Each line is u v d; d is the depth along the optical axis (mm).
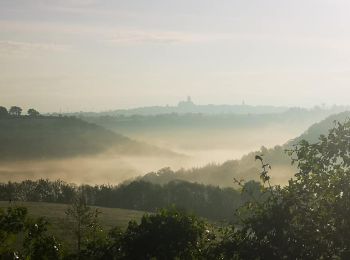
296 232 8492
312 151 9312
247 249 8531
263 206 8984
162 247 9531
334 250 8320
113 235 9992
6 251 9328
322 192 8805
